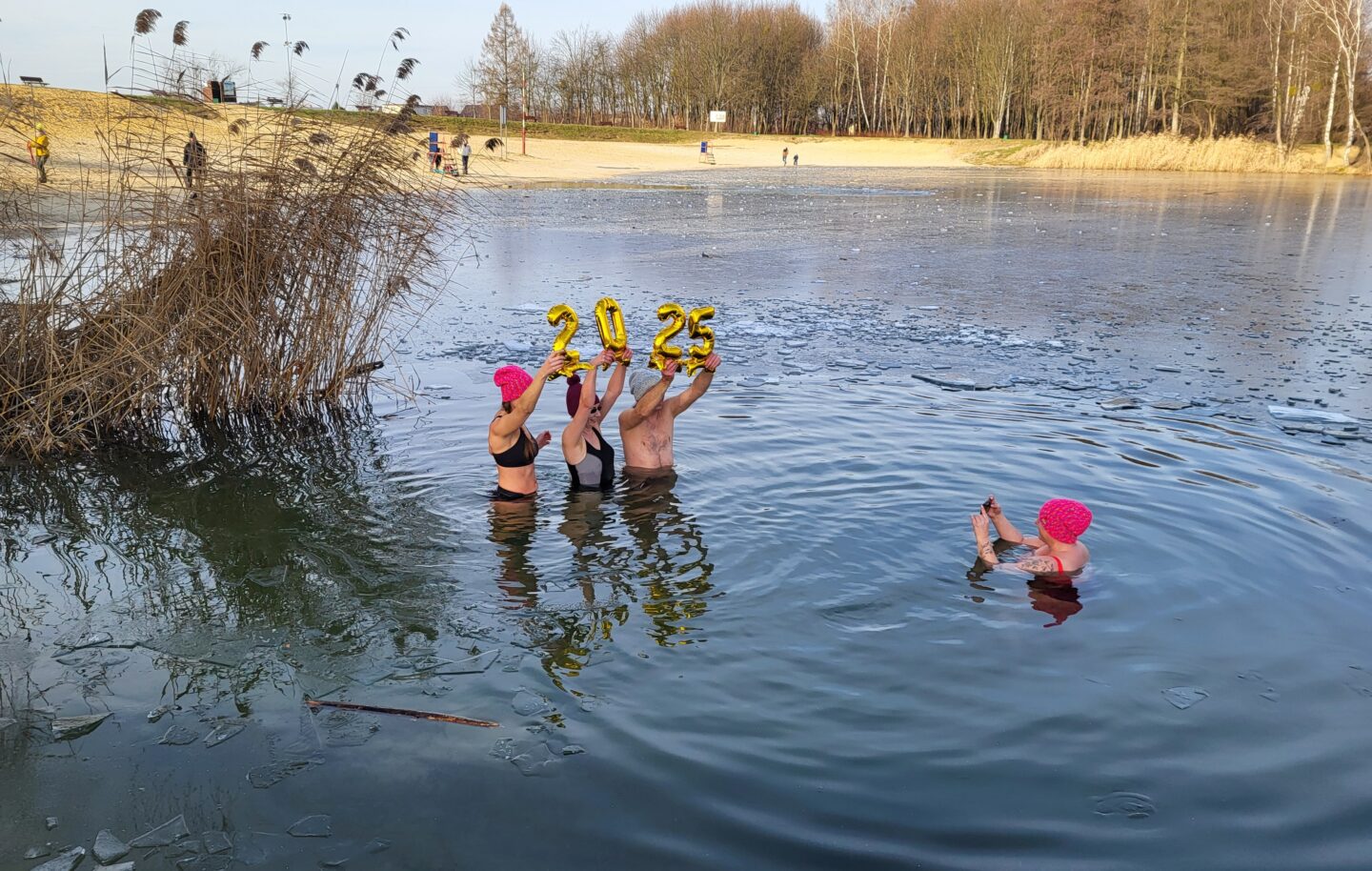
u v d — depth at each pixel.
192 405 8.70
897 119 105.38
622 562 5.22
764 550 5.33
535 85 94.94
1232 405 8.47
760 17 106.31
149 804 3.37
